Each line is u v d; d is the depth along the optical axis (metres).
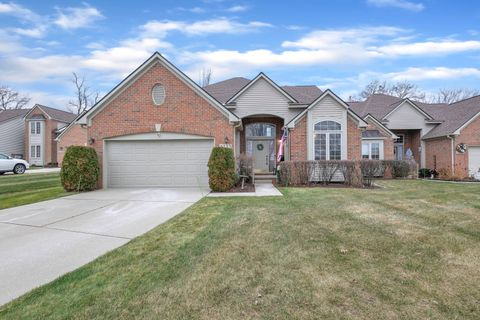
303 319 2.78
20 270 4.10
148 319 2.84
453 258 4.19
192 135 12.89
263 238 5.23
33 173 22.62
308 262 4.12
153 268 4.05
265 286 3.45
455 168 17.97
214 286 3.47
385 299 3.10
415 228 5.73
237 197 9.96
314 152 14.71
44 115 36.19
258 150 18.69
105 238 5.55
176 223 6.55
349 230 5.64
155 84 12.98
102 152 13.07
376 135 18.91
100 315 2.91
